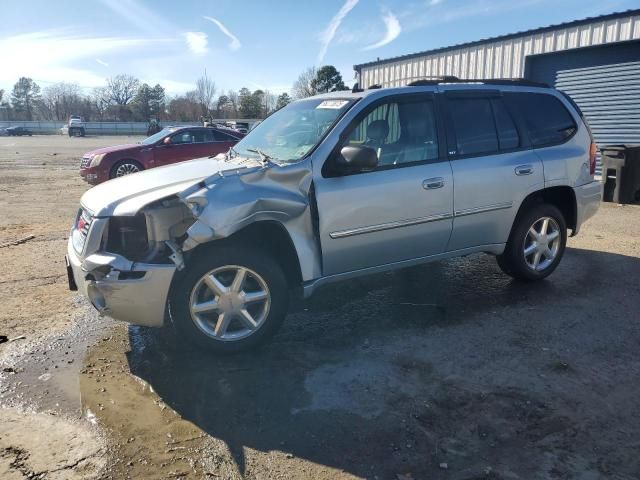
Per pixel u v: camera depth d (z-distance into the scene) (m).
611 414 3.19
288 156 4.13
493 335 4.29
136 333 4.32
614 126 13.27
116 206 3.65
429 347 4.08
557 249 5.45
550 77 14.65
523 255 5.22
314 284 4.07
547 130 5.25
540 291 5.29
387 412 3.22
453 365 3.80
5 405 3.29
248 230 3.90
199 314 3.76
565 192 5.41
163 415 3.19
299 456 2.83
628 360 3.86
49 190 12.90
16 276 5.75
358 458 2.82
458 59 16.64
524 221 5.12
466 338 4.23
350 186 4.06
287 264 4.15
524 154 5.01
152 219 3.62
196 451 2.87
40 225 8.47
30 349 4.03
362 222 4.13
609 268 6.04
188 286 3.67
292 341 4.19
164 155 13.02
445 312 4.77
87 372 3.70
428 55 17.64
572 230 5.57
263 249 3.92
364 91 4.58
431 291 5.29
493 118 4.91
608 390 3.46
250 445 2.92
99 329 4.39
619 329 4.39
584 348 4.05
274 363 3.83
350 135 4.13
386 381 3.58
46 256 6.57
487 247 4.96
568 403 3.31
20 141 46.94
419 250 4.53
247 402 3.34
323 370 3.73
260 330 3.88
